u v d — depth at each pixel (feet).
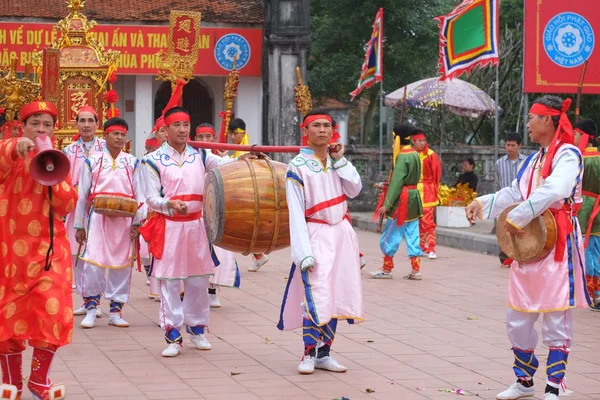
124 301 29.68
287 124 93.76
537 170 20.59
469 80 95.35
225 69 100.17
